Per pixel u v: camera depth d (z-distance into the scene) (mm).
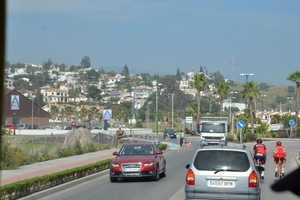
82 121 106250
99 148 39438
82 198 14953
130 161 18844
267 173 22812
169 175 21844
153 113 130500
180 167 26125
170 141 62906
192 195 11031
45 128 69000
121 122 116750
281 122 105625
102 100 167625
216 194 10883
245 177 10836
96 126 92688
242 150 11258
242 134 61312
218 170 10961
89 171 21609
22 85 147750
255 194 10797
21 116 64750
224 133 42281
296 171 6086
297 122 77500
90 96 163250
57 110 106312
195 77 86312
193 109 99500
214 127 42469
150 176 18969
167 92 171375
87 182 19734
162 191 16188
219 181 10906
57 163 26047
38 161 27141
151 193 15688
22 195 14711
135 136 60531
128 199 14430
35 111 68062
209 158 11195
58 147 31656
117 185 18312
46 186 16594
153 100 158500
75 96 145750
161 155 20859
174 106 160500
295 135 74500
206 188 10953
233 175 10867
